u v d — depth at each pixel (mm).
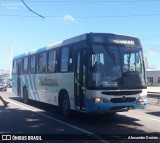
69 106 14438
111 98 12391
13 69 24609
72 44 14203
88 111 12469
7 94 32375
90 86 12375
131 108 12773
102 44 12836
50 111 17016
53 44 16656
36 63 19109
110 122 13430
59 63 15539
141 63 13367
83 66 12930
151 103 22156
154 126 12414
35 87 19234
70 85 14172
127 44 13227
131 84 12805
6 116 15000
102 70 12547
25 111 16969
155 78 86750
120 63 12852
